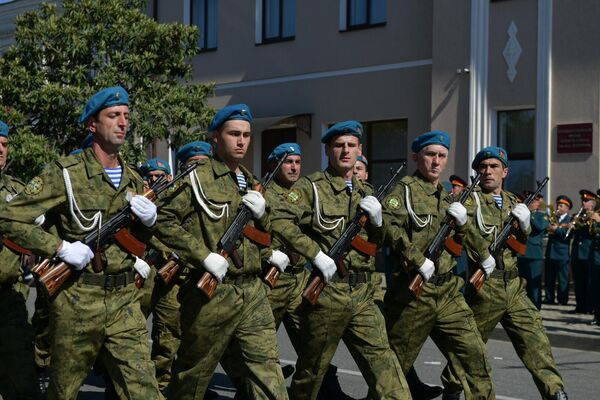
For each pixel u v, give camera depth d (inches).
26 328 251.8
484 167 291.0
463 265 514.3
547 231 565.3
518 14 636.1
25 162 562.9
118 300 200.8
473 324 259.1
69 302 195.9
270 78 800.9
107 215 201.9
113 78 585.9
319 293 235.8
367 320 240.1
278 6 800.3
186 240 208.4
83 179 200.7
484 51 652.7
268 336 217.8
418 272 250.1
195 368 217.2
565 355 423.8
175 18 868.6
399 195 257.4
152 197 204.7
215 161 220.5
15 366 246.5
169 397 221.9
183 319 217.0
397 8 716.7
